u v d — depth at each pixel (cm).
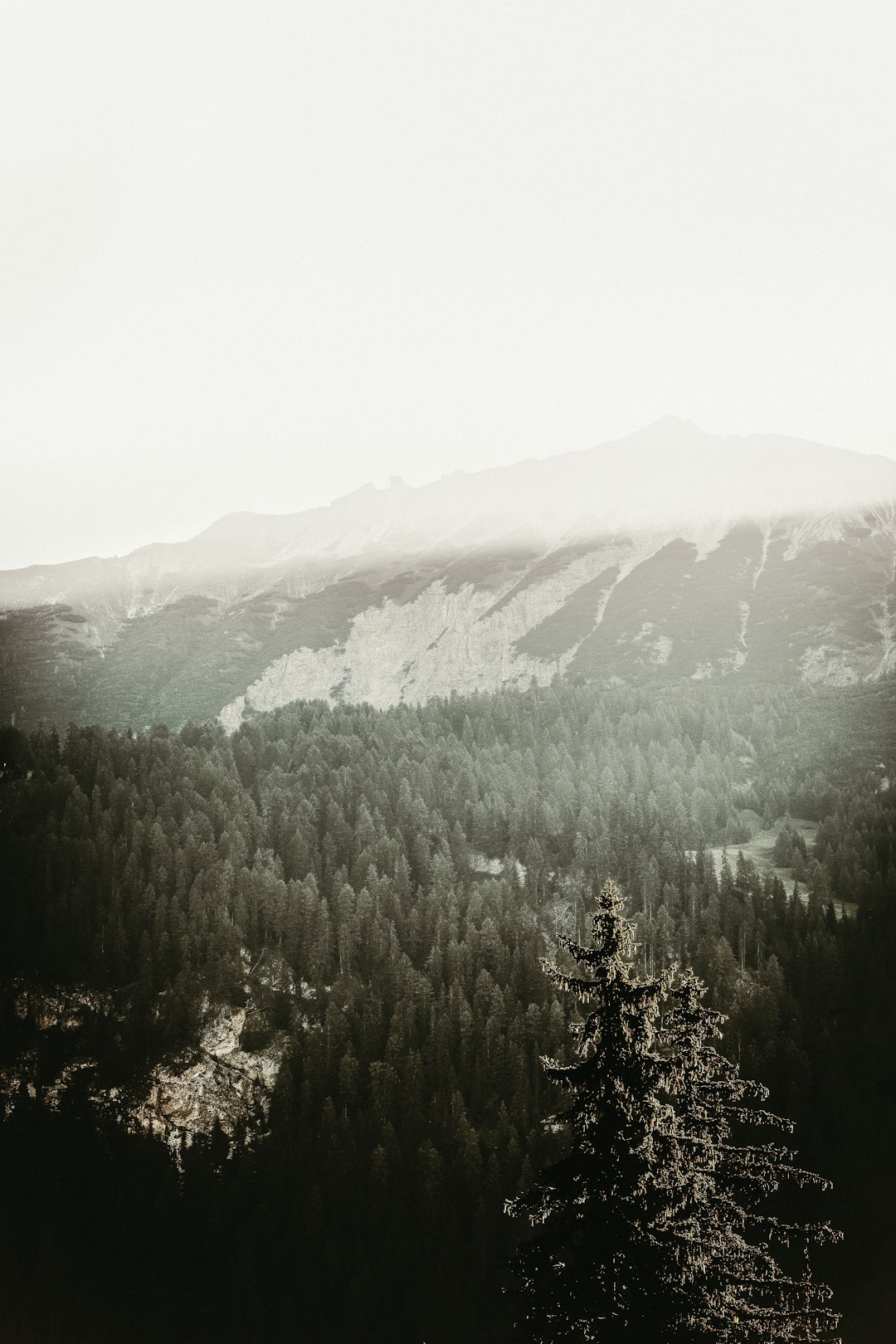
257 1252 8138
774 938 11281
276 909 12000
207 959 11262
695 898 12494
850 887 12756
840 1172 7544
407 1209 8250
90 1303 7750
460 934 11938
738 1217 2305
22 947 11306
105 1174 9212
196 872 12794
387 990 10925
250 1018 10900
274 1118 9938
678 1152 2244
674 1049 2311
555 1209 2291
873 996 10081
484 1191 8194
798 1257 6944
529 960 11012
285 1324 7412
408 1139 8994
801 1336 2228
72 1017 10731
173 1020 10712
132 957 11394
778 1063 8756
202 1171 9169
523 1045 9856
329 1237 8006
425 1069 9750
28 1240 8362
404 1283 7606
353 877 13338
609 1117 2241
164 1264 8188
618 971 2317
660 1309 2131
